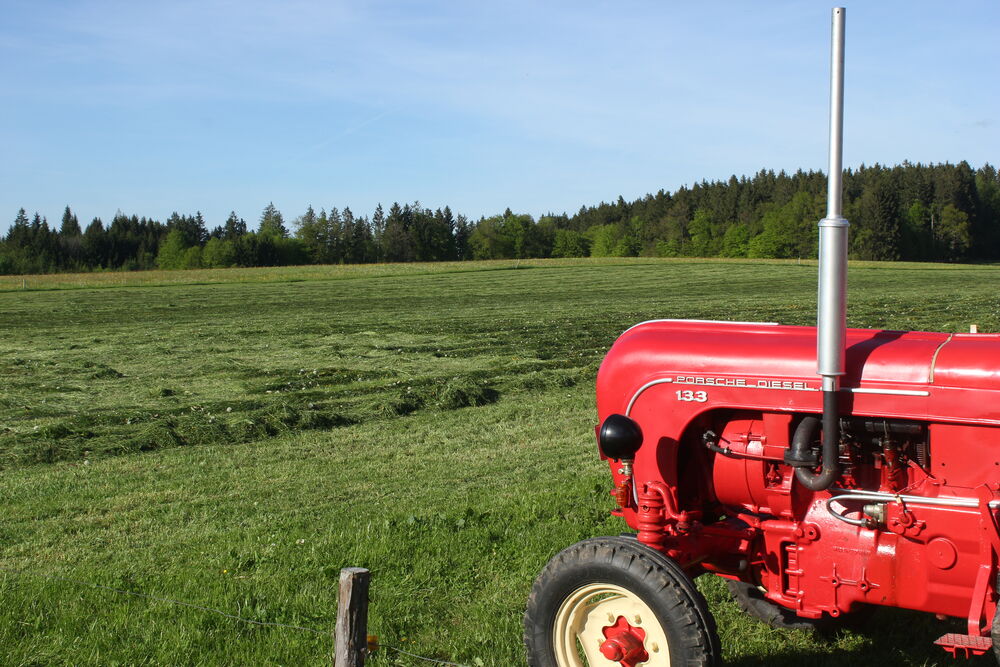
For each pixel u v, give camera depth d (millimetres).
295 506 7566
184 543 6430
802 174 140375
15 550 6387
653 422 3818
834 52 3170
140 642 4449
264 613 4789
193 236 154875
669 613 3238
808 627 4316
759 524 3701
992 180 141750
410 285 50500
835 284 3184
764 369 3559
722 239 127312
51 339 23594
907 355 3311
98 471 9188
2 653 4316
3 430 11398
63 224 168500
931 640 4215
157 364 18297
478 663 4121
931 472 3285
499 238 136250
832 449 3254
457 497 7547
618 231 138375
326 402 13344
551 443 9977
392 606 4855
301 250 128625
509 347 20062
